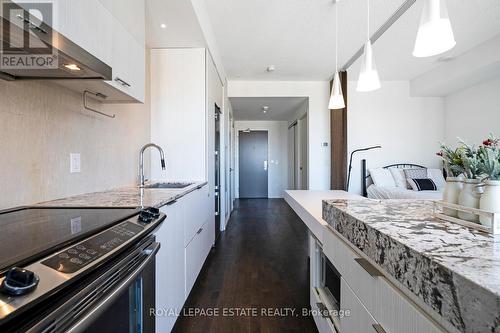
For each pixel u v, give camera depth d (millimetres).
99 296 685
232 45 3475
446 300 456
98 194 1673
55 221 941
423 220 854
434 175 4812
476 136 4473
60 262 621
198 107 2781
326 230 1275
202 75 2777
